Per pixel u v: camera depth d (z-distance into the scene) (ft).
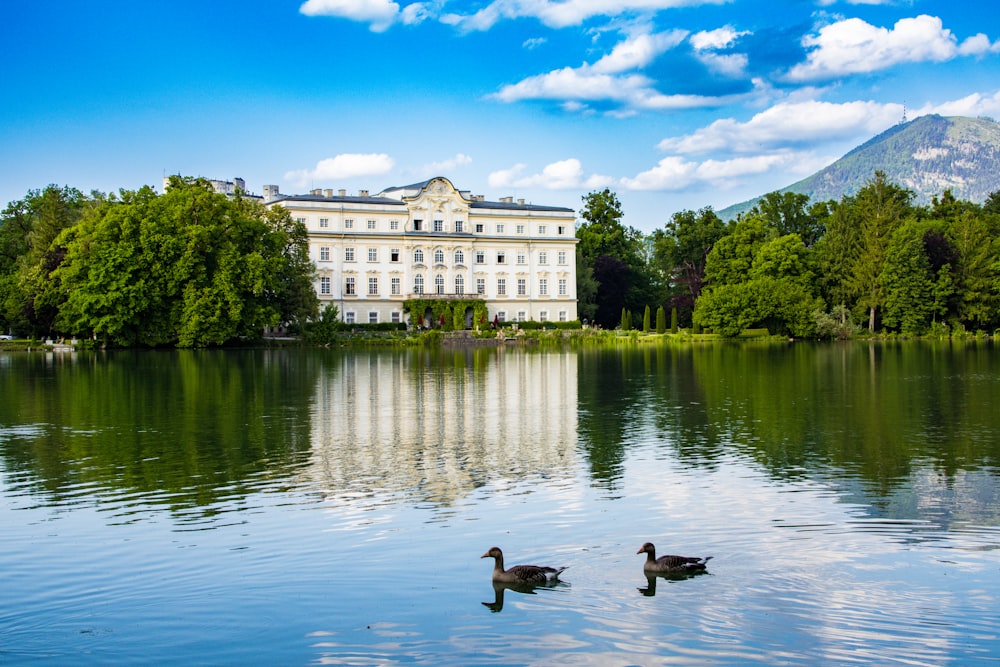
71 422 133.18
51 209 399.85
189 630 55.26
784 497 83.97
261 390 180.55
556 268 521.65
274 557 67.51
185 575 64.03
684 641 52.80
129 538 72.69
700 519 76.48
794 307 401.90
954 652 51.24
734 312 407.85
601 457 104.12
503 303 510.58
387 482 91.40
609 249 586.04
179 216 345.51
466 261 499.51
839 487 87.81
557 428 126.31
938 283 414.21
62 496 86.53
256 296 357.20
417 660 51.06
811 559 65.87
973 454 104.22
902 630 54.03
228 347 368.27
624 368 239.30
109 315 330.95
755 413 140.46
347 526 75.31
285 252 392.68
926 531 72.74
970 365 238.48
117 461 102.99
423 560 66.44
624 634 53.72
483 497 84.79
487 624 55.31
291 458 104.47
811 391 171.73
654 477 92.89
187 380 203.82
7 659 51.90
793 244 440.86
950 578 61.98
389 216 485.56
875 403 151.74
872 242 436.35
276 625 55.67
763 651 51.60
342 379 207.10
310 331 387.96
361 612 57.36
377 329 461.37
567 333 451.53
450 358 296.71
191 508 81.61
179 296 349.61
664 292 582.35
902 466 97.66
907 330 417.69
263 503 83.20
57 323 348.59
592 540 70.74
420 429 126.11
